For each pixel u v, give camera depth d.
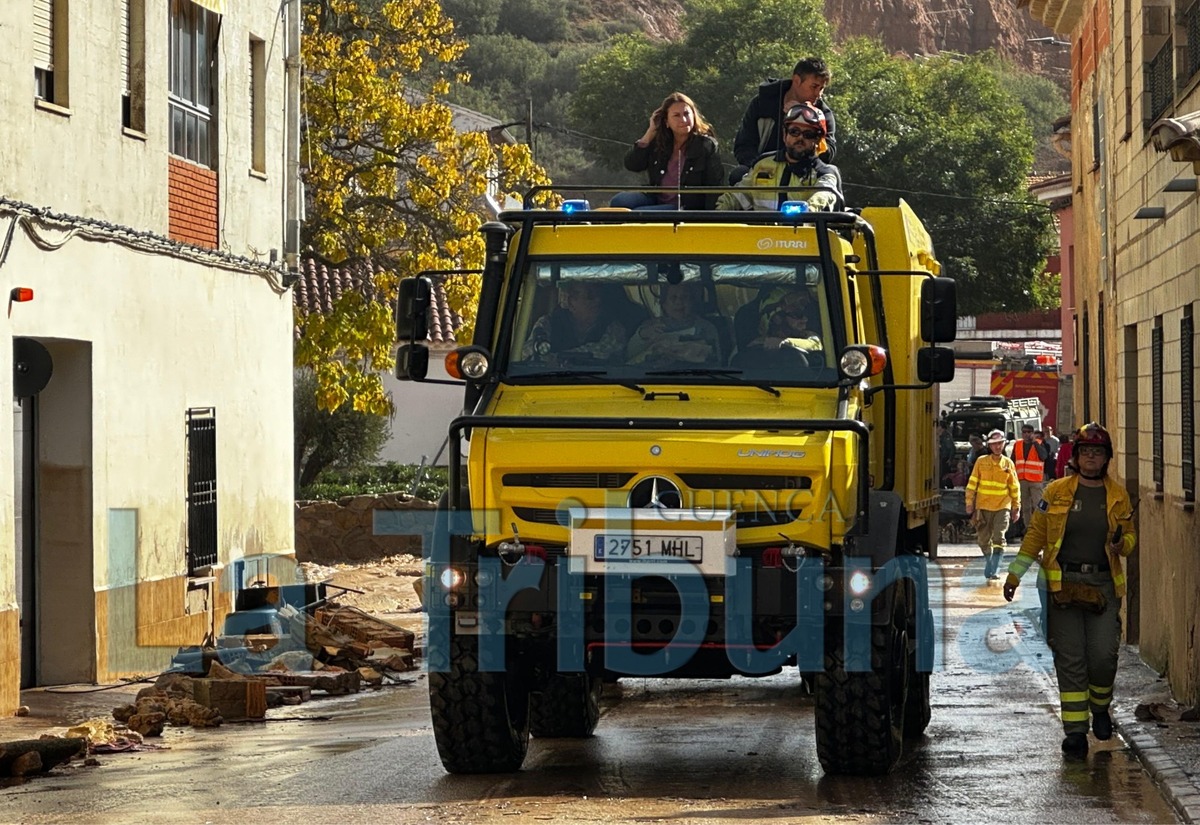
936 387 15.06
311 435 46.50
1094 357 25.20
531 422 10.80
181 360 20.16
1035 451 37.09
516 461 10.73
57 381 17.39
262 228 23.83
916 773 11.57
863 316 12.42
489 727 11.33
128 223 18.72
